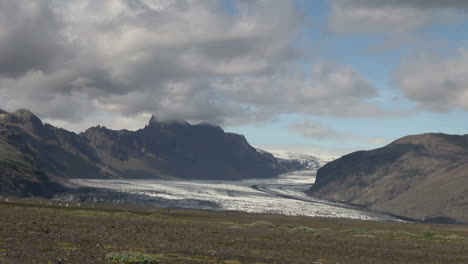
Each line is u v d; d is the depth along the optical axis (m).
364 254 50.62
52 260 30.08
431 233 96.00
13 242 38.41
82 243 41.72
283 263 38.25
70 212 112.50
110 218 94.69
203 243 50.53
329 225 150.75
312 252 49.12
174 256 37.69
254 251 46.09
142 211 196.50
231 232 72.38
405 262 45.69
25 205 166.50
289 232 82.88
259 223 98.12
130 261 31.59
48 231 51.00
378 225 183.00
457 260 50.41
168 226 78.31
